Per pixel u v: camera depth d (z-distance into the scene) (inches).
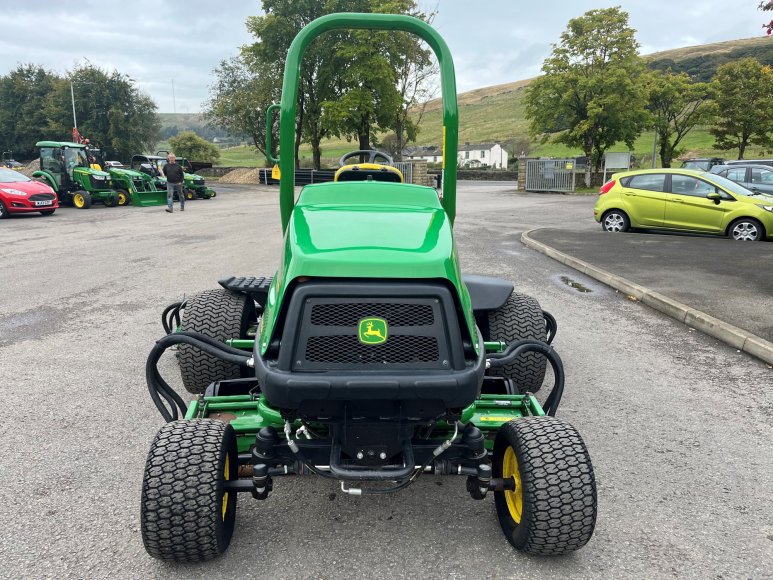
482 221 719.7
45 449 155.0
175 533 101.3
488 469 111.3
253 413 132.8
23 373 208.8
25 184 760.3
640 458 153.6
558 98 1392.7
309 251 105.9
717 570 112.0
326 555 115.3
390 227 116.6
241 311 170.9
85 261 429.7
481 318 177.8
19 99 2829.7
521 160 1375.5
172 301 310.3
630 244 486.6
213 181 1881.2
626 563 113.7
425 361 102.4
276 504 132.6
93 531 121.7
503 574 110.2
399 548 117.6
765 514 130.0
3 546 116.6
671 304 288.0
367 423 105.4
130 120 2632.9
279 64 1599.4
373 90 1428.4
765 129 1450.5
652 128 1449.3
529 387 171.9
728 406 186.2
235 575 109.2
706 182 536.7
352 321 101.8
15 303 306.8
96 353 230.2
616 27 1332.4
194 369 167.0
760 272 364.8
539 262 430.9
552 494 103.5
